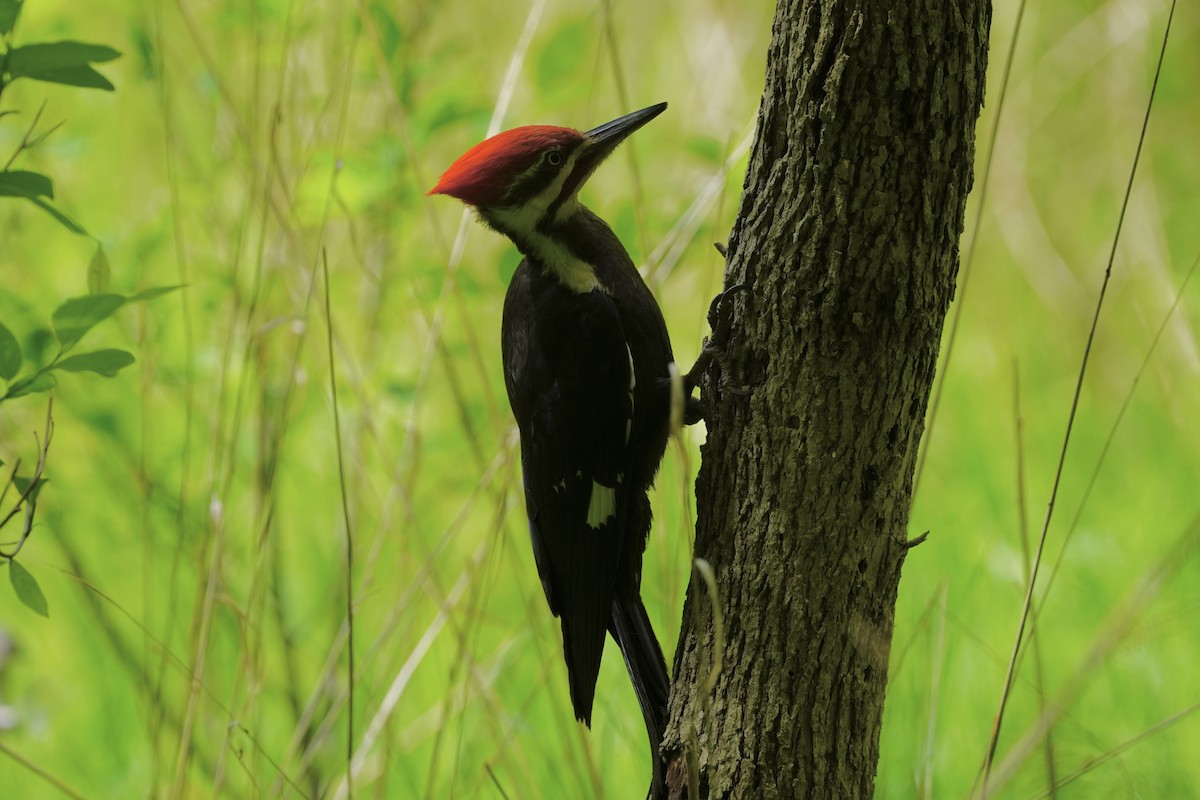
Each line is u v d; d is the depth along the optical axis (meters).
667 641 7.23
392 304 9.16
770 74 5.30
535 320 7.04
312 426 10.17
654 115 7.04
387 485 10.05
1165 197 14.66
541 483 7.09
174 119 9.80
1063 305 13.21
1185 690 8.50
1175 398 11.71
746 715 5.35
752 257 5.41
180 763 7.50
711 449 5.59
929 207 5.06
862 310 5.15
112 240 9.55
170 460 9.49
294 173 8.64
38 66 5.09
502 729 8.04
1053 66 14.55
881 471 5.29
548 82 9.09
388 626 7.69
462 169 7.01
